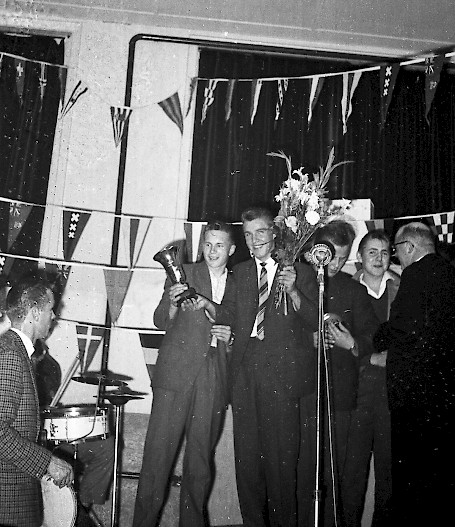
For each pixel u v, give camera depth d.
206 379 3.45
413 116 3.81
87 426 2.93
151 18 3.94
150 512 3.28
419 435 2.92
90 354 3.68
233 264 3.67
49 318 2.34
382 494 3.32
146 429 3.59
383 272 3.63
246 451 3.34
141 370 3.69
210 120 3.89
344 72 3.86
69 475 2.06
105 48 3.94
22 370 2.04
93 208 3.81
